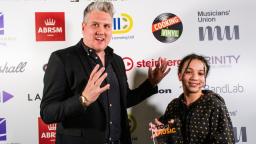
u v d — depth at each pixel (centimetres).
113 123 169
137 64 220
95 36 170
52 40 216
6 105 213
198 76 185
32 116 214
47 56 215
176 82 221
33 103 215
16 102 213
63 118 151
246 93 222
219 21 222
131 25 220
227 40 222
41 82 215
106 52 180
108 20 172
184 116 183
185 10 221
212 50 221
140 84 220
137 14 220
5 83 213
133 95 205
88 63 169
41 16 215
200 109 176
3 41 213
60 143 166
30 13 214
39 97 215
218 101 176
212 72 222
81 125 162
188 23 221
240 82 222
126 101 189
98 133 162
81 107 146
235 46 222
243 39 222
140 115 222
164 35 220
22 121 214
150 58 220
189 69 186
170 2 220
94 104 164
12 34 213
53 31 216
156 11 220
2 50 213
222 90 222
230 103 222
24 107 214
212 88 221
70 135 162
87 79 165
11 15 213
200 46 221
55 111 149
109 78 172
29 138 214
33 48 214
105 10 172
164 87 221
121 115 176
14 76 213
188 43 221
